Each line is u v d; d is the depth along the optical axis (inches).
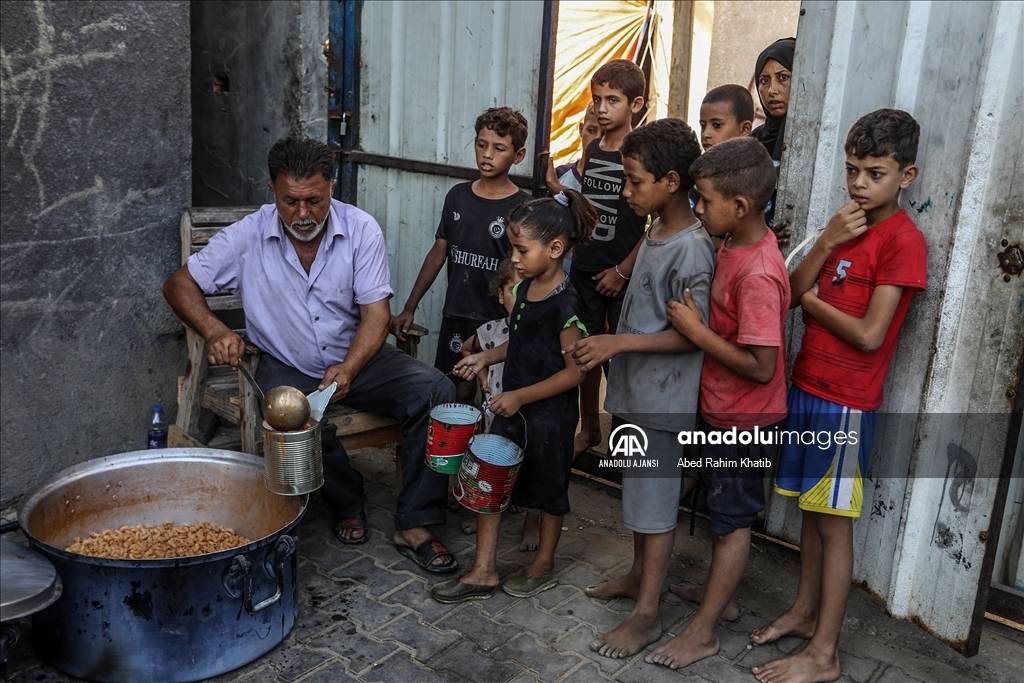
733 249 99.7
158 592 94.1
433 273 143.3
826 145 112.9
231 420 127.3
